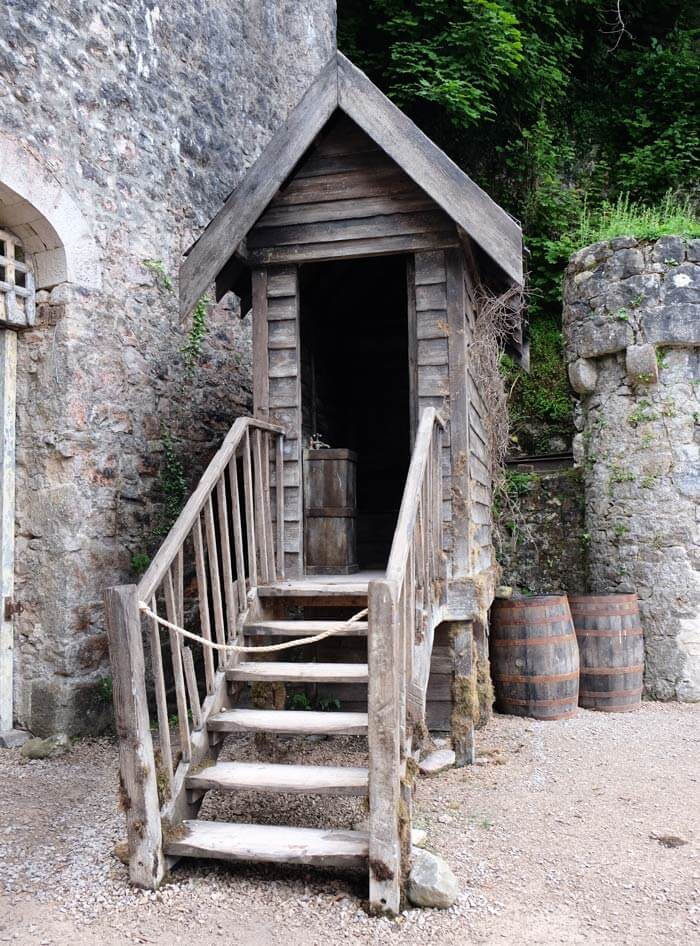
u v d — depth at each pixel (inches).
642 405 290.7
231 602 166.1
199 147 299.0
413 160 191.2
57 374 218.5
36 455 219.3
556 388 461.7
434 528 192.2
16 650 217.6
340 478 219.8
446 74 472.1
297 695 230.8
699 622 278.7
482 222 187.2
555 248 472.7
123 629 129.6
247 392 327.9
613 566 297.1
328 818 162.4
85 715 217.3
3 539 216.7
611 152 547.5
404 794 133.1
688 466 282.8
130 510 242.2
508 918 123.4
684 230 293.1
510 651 258.2
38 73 213.9
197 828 137.1
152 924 120.5
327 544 219.1
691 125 527.8
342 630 134.3
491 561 272.7
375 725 124.3
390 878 122.6
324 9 412.5
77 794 177.9
